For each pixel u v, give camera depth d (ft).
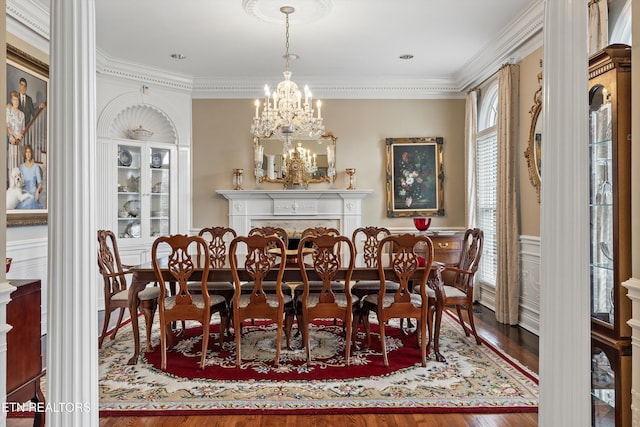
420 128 20.90
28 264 13.46
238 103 20.72
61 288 5.51
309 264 12.79
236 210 20.31
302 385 9.96
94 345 5.72
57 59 5.54
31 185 13.44
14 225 12.65
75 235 5.54
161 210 20.07
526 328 14.98
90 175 5.68
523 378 10.37
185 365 11.21
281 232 16.22
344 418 8.54
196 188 20.65
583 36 5.75
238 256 14.92
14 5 12.21
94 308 5.72
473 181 19.25
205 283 10.90
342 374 10.59
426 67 19.11
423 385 9.98
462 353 12.21
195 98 20.72
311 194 20.31
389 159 20.75
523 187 15.43
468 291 12.99
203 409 8.81
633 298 6.41
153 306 12.07
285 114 14.15
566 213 5.68
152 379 10.32
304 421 8.41
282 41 16.06
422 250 18.71
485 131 18.79
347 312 11.06
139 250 19.22
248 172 20.71
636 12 6.41
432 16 14.01
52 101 5.54
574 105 5.69
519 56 15.58
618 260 7.38
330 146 20.71
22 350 7.79
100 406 8.94
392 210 20.75
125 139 18.93
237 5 13.28
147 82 19.25
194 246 20.26
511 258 15.51
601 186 8.10
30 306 8.05
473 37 15.74
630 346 7.25
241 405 8.98
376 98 20.85
